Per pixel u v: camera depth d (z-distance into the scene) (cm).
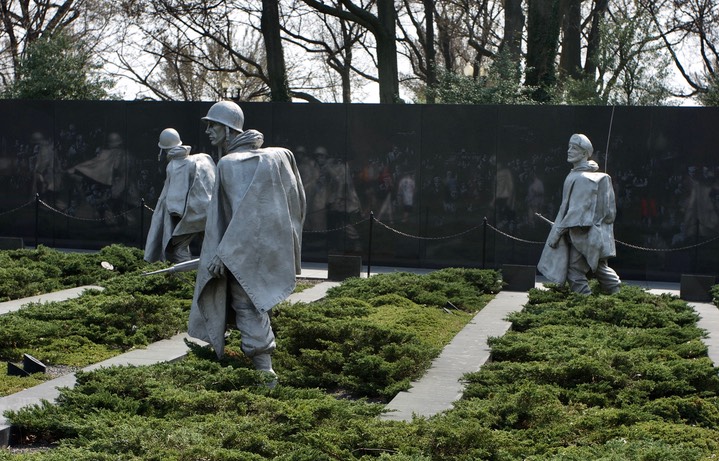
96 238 2547
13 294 1546
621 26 2961
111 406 780
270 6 2988
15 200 2600
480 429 729
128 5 3416
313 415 763
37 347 1096
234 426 702
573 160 1537
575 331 1220
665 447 698
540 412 826
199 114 2469
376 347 1091
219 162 916
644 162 2181
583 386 943
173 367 873
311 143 2372
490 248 2272
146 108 2500
